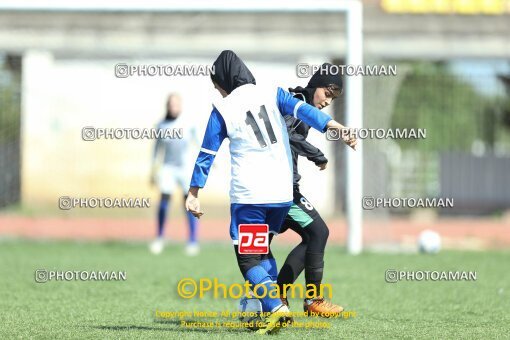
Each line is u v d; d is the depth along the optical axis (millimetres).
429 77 56406
